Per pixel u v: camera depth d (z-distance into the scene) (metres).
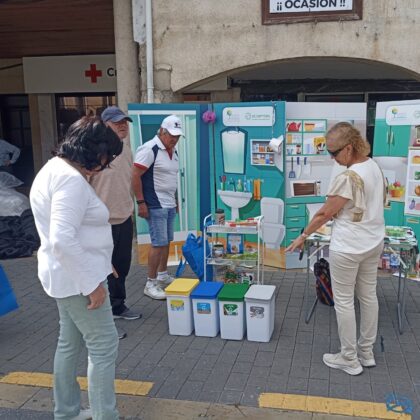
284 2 5.68
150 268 4.86
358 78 9.38
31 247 6.71
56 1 6.62
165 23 5.99
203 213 5.91
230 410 2.99
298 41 5.72
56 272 2.43
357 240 3.16
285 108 5.27
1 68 10.23
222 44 5.91
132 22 6.23
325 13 5.62
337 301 3.32
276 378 3.34
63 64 9.52
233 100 9.45
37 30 8.00
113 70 9.45
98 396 2.55
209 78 6.06
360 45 5.62
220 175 5.74
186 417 2.94
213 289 4.07
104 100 10.10
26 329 4.26
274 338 3.94
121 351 3.78
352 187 3.10
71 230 2.28
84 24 7.75
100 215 2.46
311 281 5.26
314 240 4.01
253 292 3.95
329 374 3.38
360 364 3.41
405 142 5.16
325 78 9.40
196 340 3.96
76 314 2.49
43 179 2.42
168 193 4.76
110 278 4.23
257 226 4.61
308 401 3.05
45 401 3.15
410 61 5.57
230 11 5.83
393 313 4.38
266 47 5.81
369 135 9.62
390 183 5.34
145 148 4.57
